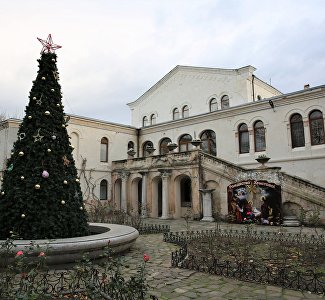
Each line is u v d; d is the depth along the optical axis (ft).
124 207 92.27
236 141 82.53
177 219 77.36
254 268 23.24
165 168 82.58
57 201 29.45
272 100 75.31
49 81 33.50
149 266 26.55
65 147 32.78
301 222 51.75
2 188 29.99
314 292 19.65
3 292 13.89
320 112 68.44
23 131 31.53
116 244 28.12
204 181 74.08
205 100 106.52
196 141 76.74
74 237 28.71
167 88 119.75
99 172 96.73
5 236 27.99
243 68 96.78
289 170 71.51
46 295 16.72
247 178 64.69
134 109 131.75
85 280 15.98
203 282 21.93
